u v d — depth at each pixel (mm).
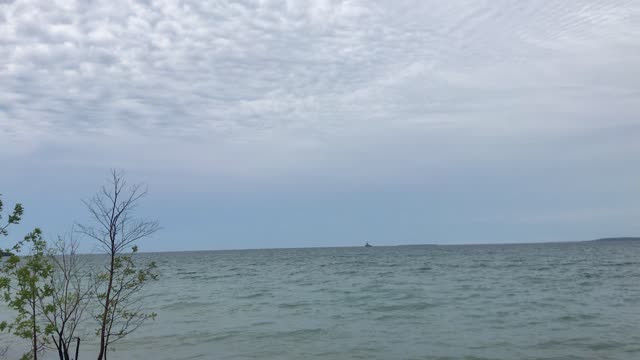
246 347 17031
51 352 15797
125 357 15578
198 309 27500
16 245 9117
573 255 97188
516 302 28078
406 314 24438
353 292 36219
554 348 15914
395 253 141625
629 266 60469
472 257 98000
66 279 10383
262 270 70625
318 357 15469
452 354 15484
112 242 10422
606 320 21094
